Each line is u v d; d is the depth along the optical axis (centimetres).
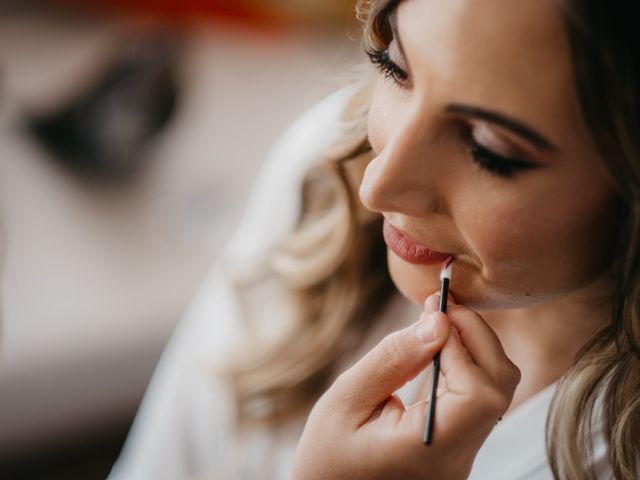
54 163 134
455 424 48
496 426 66
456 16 43
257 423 82
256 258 84
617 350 52
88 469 124
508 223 46
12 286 117
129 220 133
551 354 65
